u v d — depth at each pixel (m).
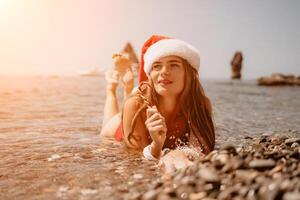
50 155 2.57
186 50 2.45
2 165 2.28
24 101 6.96
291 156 1.91
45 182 1.91
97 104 6.68
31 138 3.25
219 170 1.65
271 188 1.35
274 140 2.70
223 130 4.00
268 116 5.55
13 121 4.32
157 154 2.37
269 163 1.64
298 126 4.43
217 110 6.41
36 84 15.14
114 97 3.59
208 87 18.25
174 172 1.86
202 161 1.79
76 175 2.03
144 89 2.60
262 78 27.56
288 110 6.72
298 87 24.41
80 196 1.68
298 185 1.34
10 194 1.74
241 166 1.64
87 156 2.53
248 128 4.19
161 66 2.45
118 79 3.59
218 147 3.02
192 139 2.53
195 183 1.58
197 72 2.56
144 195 1.57
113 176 2.00
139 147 2.62
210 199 1.45
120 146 2.89
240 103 8.31
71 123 4.23
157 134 2.29
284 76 28.33
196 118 2.56
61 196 1.69
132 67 3.56
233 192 1.43
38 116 4.80
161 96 2.52
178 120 2.57
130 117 2.60
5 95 8.41
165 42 2.46
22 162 2.36
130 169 2.16
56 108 5.83
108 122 3.39
